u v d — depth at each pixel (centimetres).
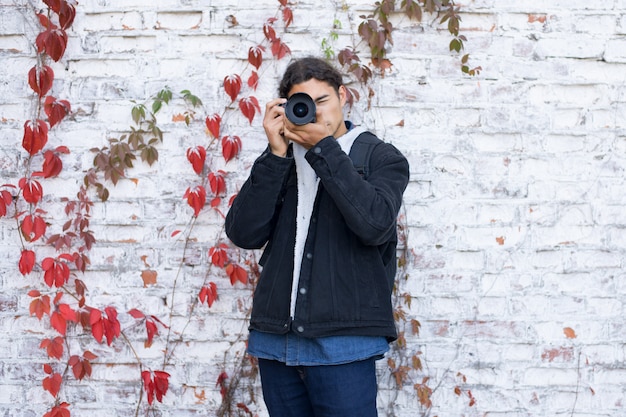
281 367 162
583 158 209
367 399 156
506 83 209
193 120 212
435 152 210
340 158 148
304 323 152
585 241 210
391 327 157
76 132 213
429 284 212
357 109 209
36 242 214
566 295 211
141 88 212
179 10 211
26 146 207
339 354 152
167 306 215
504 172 210
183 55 212
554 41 208
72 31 212
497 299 211
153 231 215
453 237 211
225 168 212
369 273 157
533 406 212
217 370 215
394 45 209
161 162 214
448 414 213
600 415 212
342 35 209
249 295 214
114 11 211
